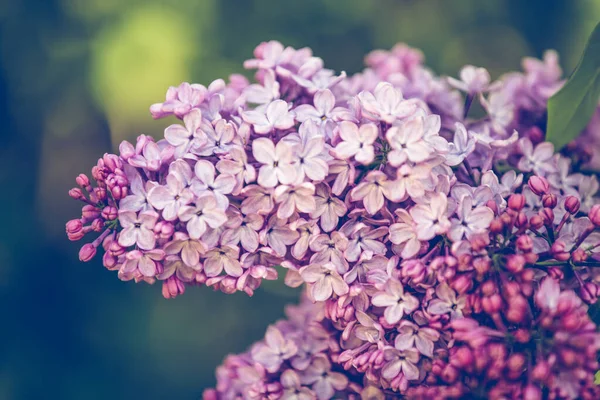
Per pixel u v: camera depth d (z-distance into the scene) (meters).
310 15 0.83
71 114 0.75
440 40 0.86
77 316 0.75
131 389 0.75
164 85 0.73
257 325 0.84
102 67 0.72
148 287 0.79
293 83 0.49
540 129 0.53
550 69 0.56
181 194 0.45
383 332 0.46
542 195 0.46
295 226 0.45
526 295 0.43
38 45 0.74
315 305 0.53
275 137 0.46
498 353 0.43
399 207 0.46
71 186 0.77
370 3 0.84
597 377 0.45
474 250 0.44
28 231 0.75
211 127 0.46
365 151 0.44
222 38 0.79
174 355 0.79
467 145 0.47
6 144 0.75
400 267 0.46
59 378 0.72
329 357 0.49
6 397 0.70
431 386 0.45
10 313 0.72
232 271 0.46
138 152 0.46
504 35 0.89
